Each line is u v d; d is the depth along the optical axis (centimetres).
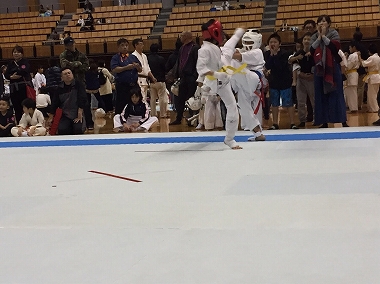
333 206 320
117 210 339
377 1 1933
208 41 569
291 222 289
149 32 2094
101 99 1354
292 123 837
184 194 378
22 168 546
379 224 276
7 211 353
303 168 458
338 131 716
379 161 473
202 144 668
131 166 519
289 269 218
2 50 2017
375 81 1081
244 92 632
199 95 873
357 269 214
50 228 303
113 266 232
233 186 397
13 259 250
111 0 2428
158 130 916
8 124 930
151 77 1002
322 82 728
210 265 227
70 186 432
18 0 2498
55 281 218
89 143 746
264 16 2047
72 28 2203
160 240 267
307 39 801
